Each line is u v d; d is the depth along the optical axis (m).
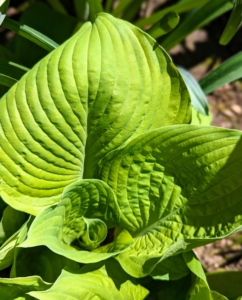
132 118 0.43
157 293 0.47
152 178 0.44
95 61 0.40
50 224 0.41
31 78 0.39
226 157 0.41
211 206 0.44
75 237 0.47
